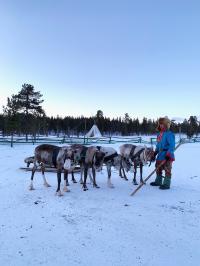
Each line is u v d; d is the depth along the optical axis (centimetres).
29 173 917
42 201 545
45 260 289
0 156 1471
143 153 750
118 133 9762
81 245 328
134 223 411
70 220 424
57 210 480
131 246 326
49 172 952
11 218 432
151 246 327
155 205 516
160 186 677
